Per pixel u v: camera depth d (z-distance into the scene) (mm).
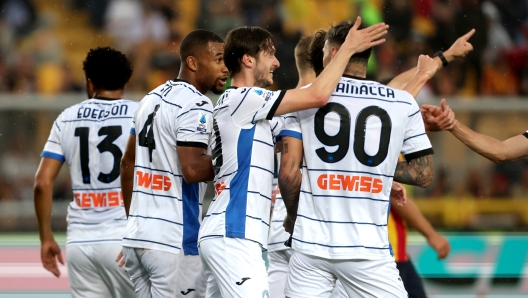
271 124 12344
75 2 44938
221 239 11461
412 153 11711
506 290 23344
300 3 42969
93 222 15055
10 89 41469
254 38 12016
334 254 11359
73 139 15258
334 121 11477
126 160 13695
